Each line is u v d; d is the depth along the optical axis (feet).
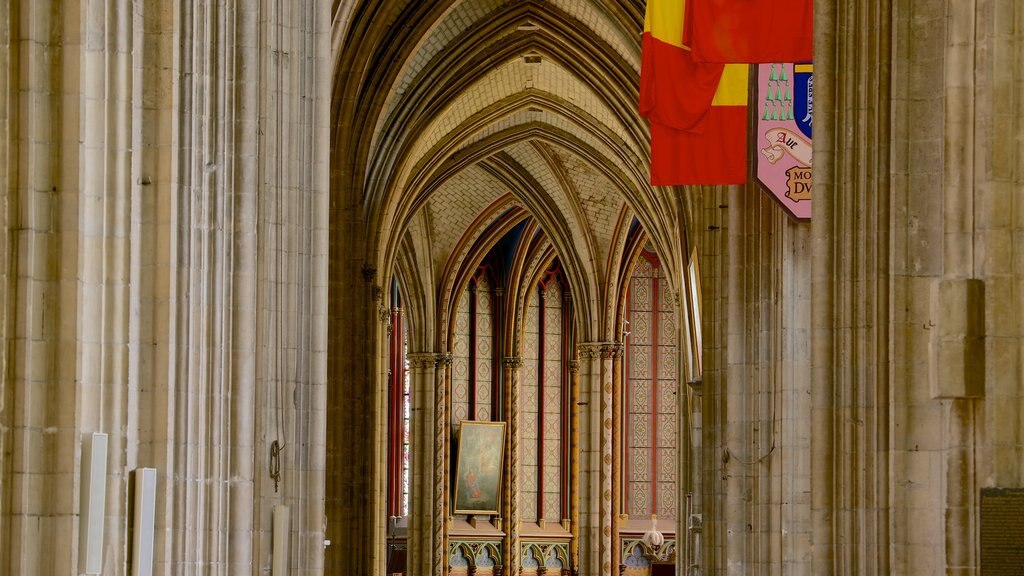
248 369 46.01
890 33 53.26
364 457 116.78
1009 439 41.01
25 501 32.94
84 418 34.65
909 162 52.11
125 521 35.35
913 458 51.37
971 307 41.09
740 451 79.00
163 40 41.63
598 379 160.56
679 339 126.21
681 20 65.21
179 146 45.32
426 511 158.30
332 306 100.58
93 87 34.94
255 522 50.72
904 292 51.85
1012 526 40.29
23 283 32.99
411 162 126.31
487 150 142.00
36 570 33.04
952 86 41.91
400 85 119.24
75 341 33.42
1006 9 41.34
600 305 160.56
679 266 116.16
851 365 53.88
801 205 64.23
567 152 151.33
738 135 67.87
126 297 35.29
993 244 41.22
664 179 67.97
